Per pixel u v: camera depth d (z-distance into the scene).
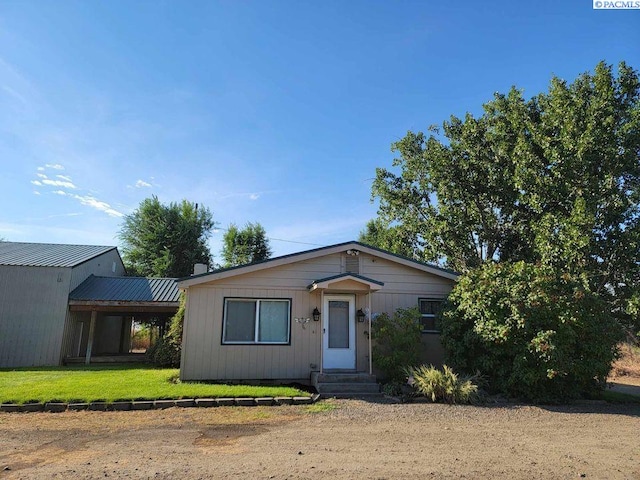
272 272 12.22
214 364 11.41
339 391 10.62
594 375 9.83
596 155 14.54
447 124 21.48
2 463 5.03
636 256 13.38
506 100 19.45
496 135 19.48
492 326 9.78
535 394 9.71
